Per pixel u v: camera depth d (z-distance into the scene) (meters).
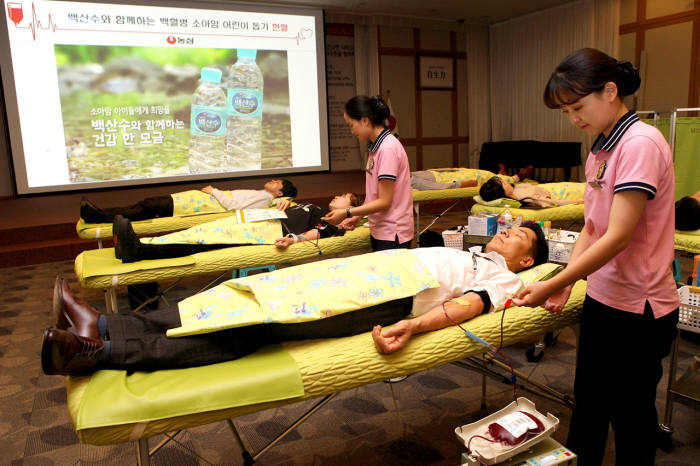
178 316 1.36
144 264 2.48
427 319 1.37
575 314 1.58
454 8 7.12
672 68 6.25
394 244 2.28
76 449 1.78
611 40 6.63
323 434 1.81
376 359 1.30
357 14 7.20
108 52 5.09
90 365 1.19
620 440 1.24
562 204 3.77
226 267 2.62
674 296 1.14
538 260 1.78
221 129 5.68
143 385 1.17
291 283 1.44
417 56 7.80
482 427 1.18
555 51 7.28
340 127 7.45
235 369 1.25
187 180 5.60
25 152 4.85
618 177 1.07
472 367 1.72
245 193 4.00
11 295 3.72
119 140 5.25
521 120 7.97
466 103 8.38
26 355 2.62
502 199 3.74
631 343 1.15
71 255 4.88
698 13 5.93
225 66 5.60
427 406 1.99
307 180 7.33
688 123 3.42
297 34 5.90
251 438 1.81
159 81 5.34
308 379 1.23
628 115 1.08
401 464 1.62
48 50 4.83
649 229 1.09
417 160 8.05
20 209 5.71
